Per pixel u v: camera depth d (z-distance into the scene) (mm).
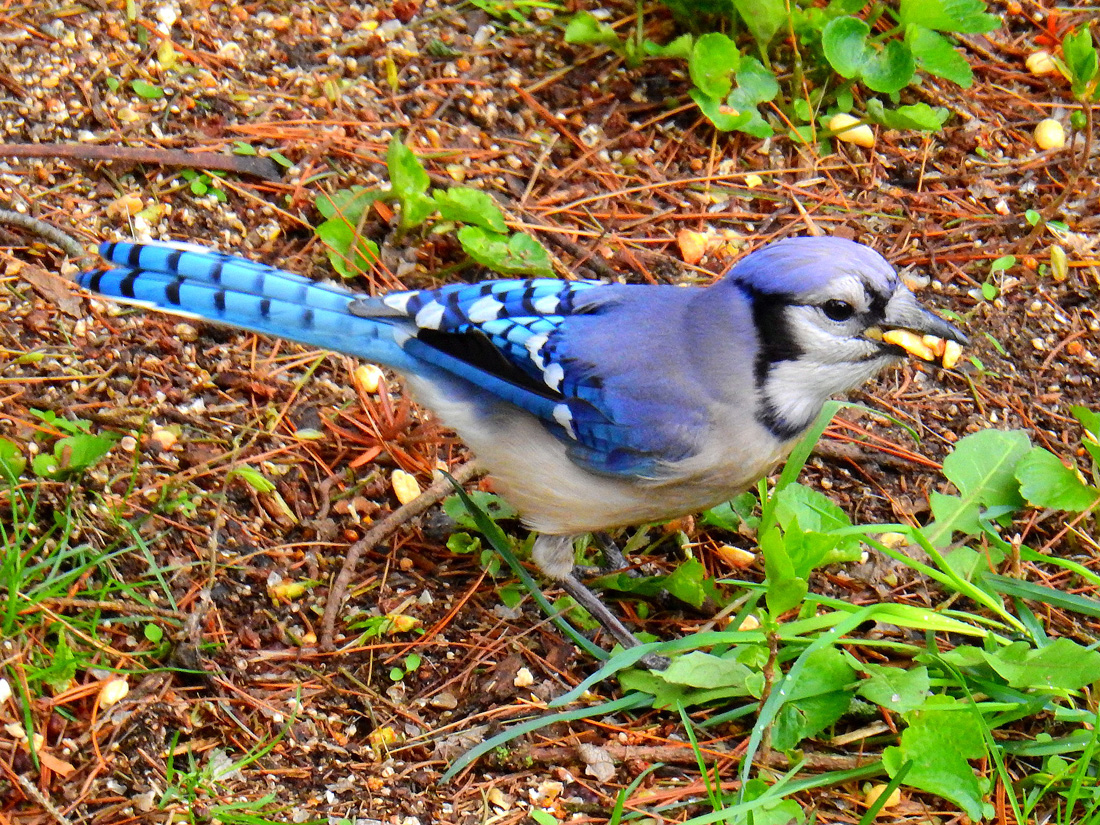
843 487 7742
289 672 6559
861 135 9539
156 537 6965
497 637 6867
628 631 6820
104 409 7504
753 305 6402
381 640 6785
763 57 9547
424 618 6910
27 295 7969
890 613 6273
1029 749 6184
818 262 6297
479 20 10086
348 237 8438
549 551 6961
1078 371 8398
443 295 6727
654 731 6426
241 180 8828
